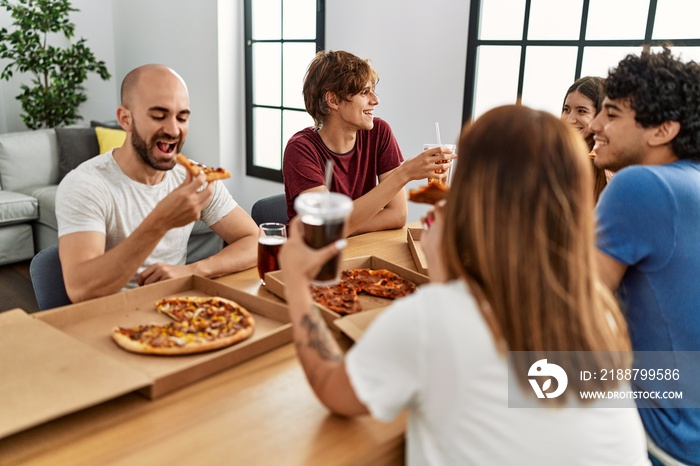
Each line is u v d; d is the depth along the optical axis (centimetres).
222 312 126
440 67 327
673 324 122
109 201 169
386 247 187
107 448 87
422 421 83
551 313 76
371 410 79
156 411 96
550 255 76
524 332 76
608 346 81
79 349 104
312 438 92
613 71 132
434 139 338
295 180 212
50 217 387
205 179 139
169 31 481
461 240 81
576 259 76
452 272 83
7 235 388
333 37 378
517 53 304
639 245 117
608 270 120
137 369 104
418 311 78
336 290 139
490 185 77
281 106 438
